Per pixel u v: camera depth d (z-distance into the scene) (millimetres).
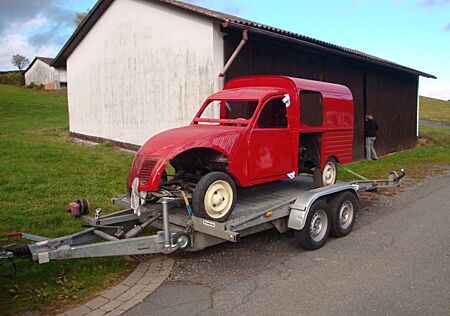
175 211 5441
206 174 5211
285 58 12062
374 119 16484
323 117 6652
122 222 5516
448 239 6121
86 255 4238
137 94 13469
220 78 10414
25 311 4016
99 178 9859
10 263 5027
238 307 4078
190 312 3996
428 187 10086
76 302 4227
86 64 16438
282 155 6027
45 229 6383
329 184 6691
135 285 4625
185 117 11469
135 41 13266
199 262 5293
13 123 24172
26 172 10102
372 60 14539
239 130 5445
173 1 11125
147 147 5418
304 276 4812
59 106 33188
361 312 3924
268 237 6281
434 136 23016
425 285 4500
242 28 9602
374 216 7469
